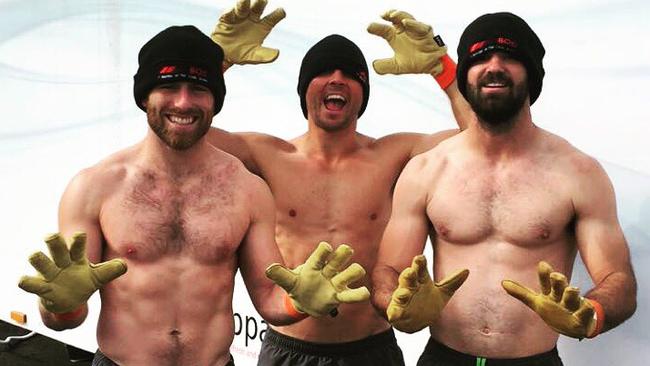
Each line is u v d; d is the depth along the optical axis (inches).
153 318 108.7
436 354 116.3
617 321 103.4
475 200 112.6
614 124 121.4
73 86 186.4
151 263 108.7
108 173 110.6
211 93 109.2
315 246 133.3
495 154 113.7
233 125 162.4
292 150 138.0
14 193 203.5
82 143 186.9
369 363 135.7
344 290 99.8
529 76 110.3
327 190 133.9
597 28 121.5
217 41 134.1
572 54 124.0
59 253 95.2
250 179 114.8
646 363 122.8
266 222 114.5
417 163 119.0
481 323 112.2
